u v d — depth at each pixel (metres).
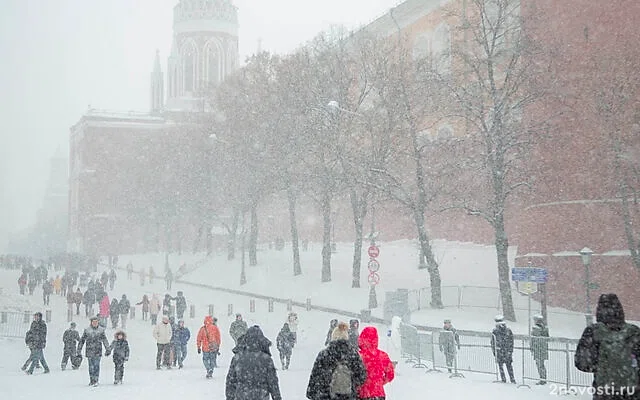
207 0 118.38
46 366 22.44
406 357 23.73
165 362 23.53
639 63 33.06
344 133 42.94
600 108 32.72
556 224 36.91
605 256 34.16
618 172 31.89
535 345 18.22
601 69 33.84
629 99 32.53
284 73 51.59
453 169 37.66
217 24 118.94
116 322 35.09
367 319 35.78
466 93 35.62
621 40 34.16
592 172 35.09
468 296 38.31
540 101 36.62
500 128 34.38
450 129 49.03
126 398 16.28
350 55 50.00
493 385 17.94
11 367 24.27
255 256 61.81
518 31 35.84
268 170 53.91
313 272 53.53
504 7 35.41
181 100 116.94
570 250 36.12
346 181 42.22
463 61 37.44
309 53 53.69
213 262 68.94
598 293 34.31
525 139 35.12
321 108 43.00
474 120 37.50
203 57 118.44
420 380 19.05
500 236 34.22
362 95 43.69
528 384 18.14
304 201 63.19
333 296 44.34
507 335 18.41
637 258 30.66
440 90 37.84
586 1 35.75
